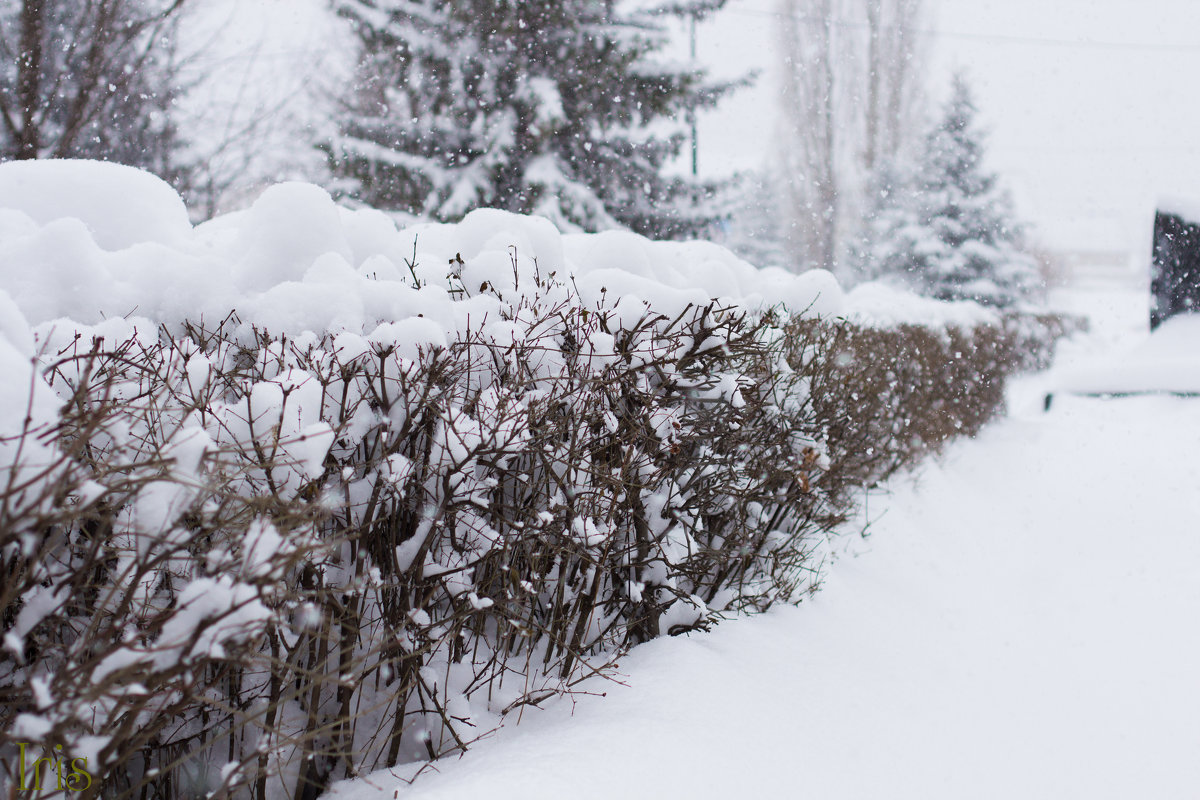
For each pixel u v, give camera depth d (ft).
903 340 25.70
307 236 10.98
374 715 8.75
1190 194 47.19
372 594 8.74
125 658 5.55
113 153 49.19
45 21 44.60
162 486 6.09
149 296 9.34
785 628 13.05
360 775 8.05
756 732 9.53
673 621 11.96
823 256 93.35
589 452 10.02
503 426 8.73
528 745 8.46
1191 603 17.58
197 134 53.88
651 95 52.54
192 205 53.36
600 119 52.70
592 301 12.28
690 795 7.95
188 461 6.28
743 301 16.21
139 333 8.70
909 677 12.66
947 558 20.13
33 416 5.52
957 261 67.87
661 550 11.32
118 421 6.58
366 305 9.73
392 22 50.80
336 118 51.98
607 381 10.12
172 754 7.45
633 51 51.98
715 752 8.82
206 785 7.57
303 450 7.32
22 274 8.98
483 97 50.49
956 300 67.92
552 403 9.45
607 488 10.39
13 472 5.07
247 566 5.98
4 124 45.16
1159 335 46.88
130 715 5.80
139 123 50.52
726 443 12.66
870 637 13.88
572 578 10.53
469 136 51.26
